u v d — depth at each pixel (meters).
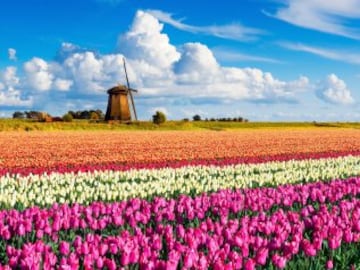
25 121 109.31
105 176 24.97
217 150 47.22
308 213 14.09
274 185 22.73
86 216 12.74
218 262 8.24
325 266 10.16
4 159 36.59
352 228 12.04
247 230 11.27
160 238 10.91
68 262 8.33
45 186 20.36
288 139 66.56
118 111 104.81
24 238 11.92
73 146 50.38
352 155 42.50
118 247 9.90
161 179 23.34
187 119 134.38
